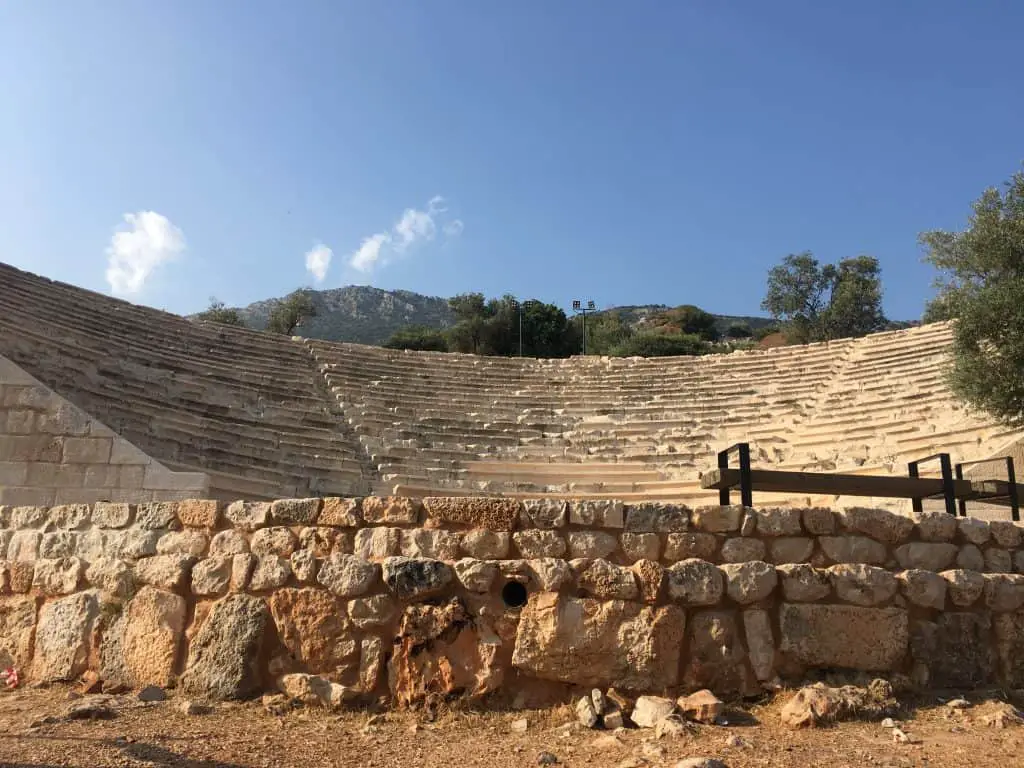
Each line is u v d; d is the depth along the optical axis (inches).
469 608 230.2
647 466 775.7
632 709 219.1
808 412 888.3
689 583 231.0
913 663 243.4
